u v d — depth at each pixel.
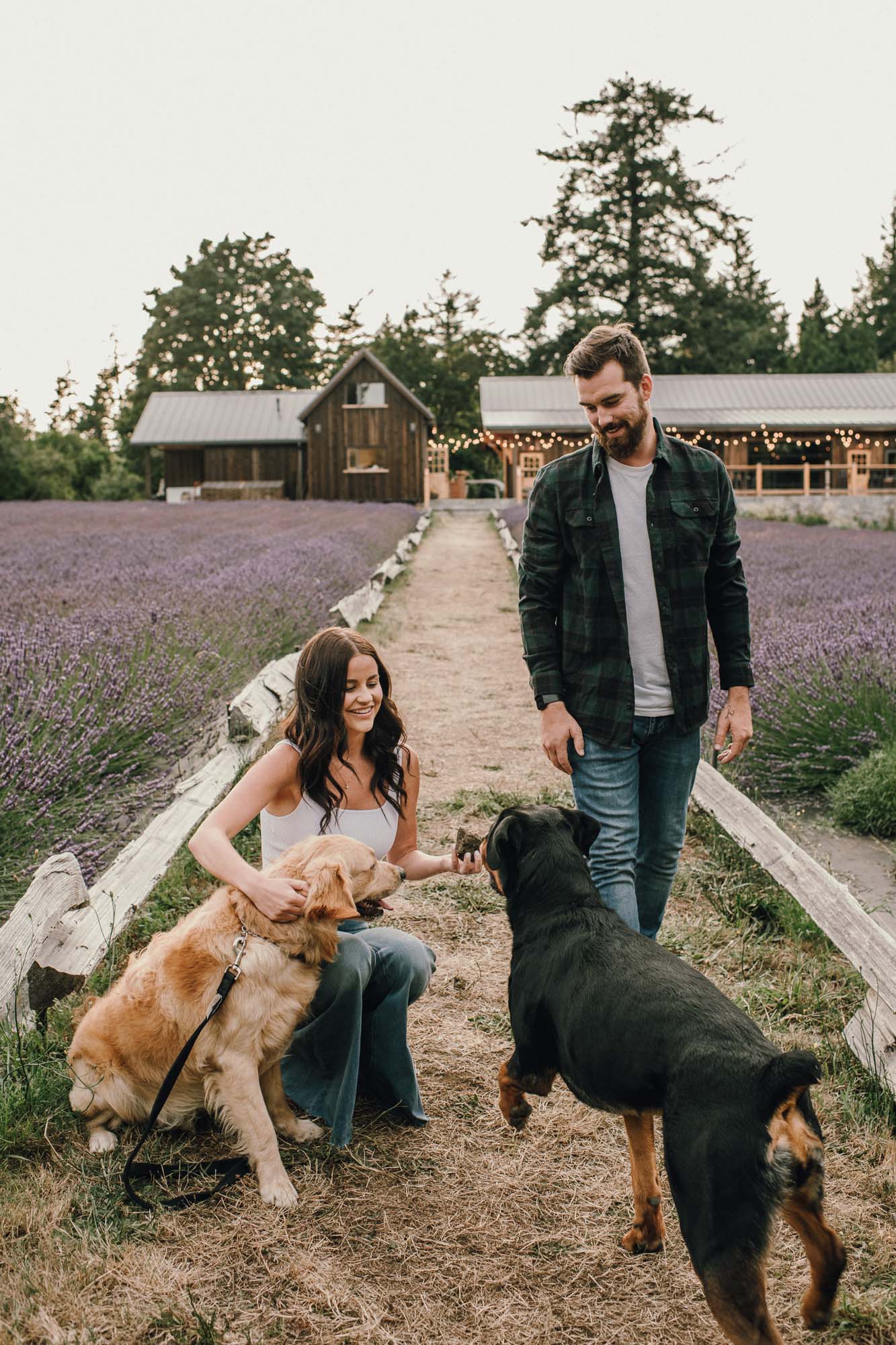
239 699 6.02
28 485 48.59
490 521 34.25
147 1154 2.92
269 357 73.62
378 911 2.95
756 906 4.62
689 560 3.20
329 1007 2.97
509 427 38.44
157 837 4.38
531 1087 2.69
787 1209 2.11
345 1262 2.54
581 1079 2.44
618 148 53.56
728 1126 2.02
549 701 3.26
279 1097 3.04
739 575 3.38
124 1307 2.35
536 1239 2.64
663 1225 2.58
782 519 33.50
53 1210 2.63
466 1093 3.29
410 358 68.25
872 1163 2.91
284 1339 2.30
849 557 16.78
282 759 3.17
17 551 15.90
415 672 10.05
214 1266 2.51
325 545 16.52
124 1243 2.56
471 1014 3.77
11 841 4.50
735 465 39.41
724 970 4.10
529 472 40.06
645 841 3.45
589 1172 2.91
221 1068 2.73
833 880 4.05
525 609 3.34
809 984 3.95
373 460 41.34
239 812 3.05
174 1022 2.77
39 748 4.88
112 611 8.52
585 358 3.04
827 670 7.00
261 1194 2.75
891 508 32.62
